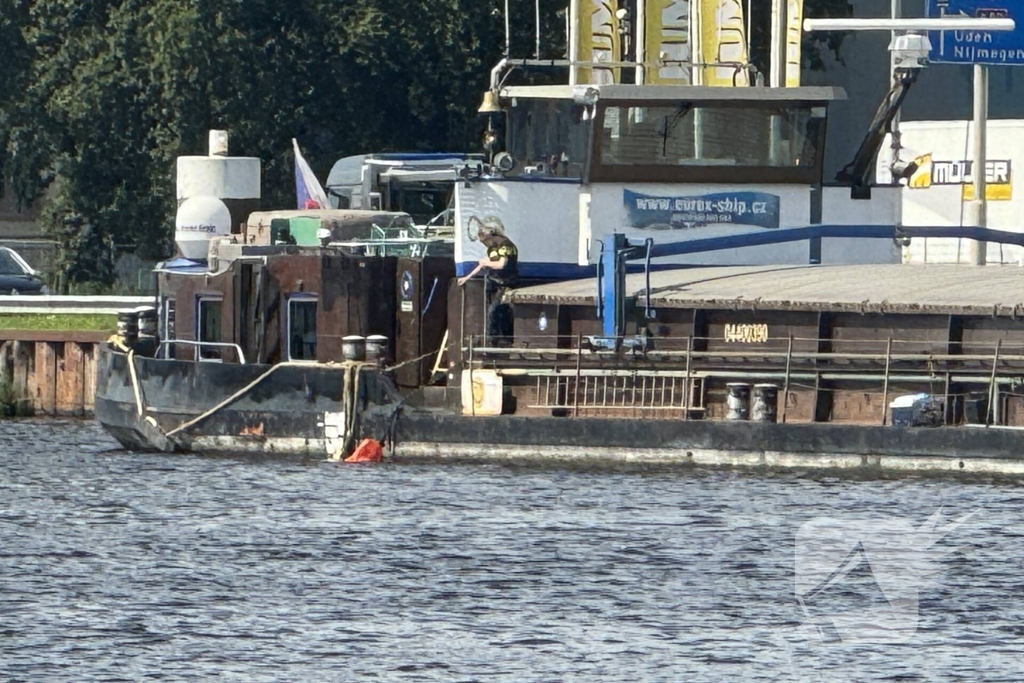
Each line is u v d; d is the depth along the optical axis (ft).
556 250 437.58
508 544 351.67
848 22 502.79
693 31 497.05
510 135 453.17
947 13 527.40
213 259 482.69
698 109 437.58
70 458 468.75
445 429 426.51
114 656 282.15
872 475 393.70
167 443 455.63
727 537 352.49
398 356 449.48
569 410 418.10
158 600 314.76
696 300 406.00
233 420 449.06
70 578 330.54
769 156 441.68
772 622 299.79
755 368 403.54
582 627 297.33
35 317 634.02
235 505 392.27
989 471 385.50
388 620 301.84
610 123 434.30
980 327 388.37
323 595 317.83
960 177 635.66
